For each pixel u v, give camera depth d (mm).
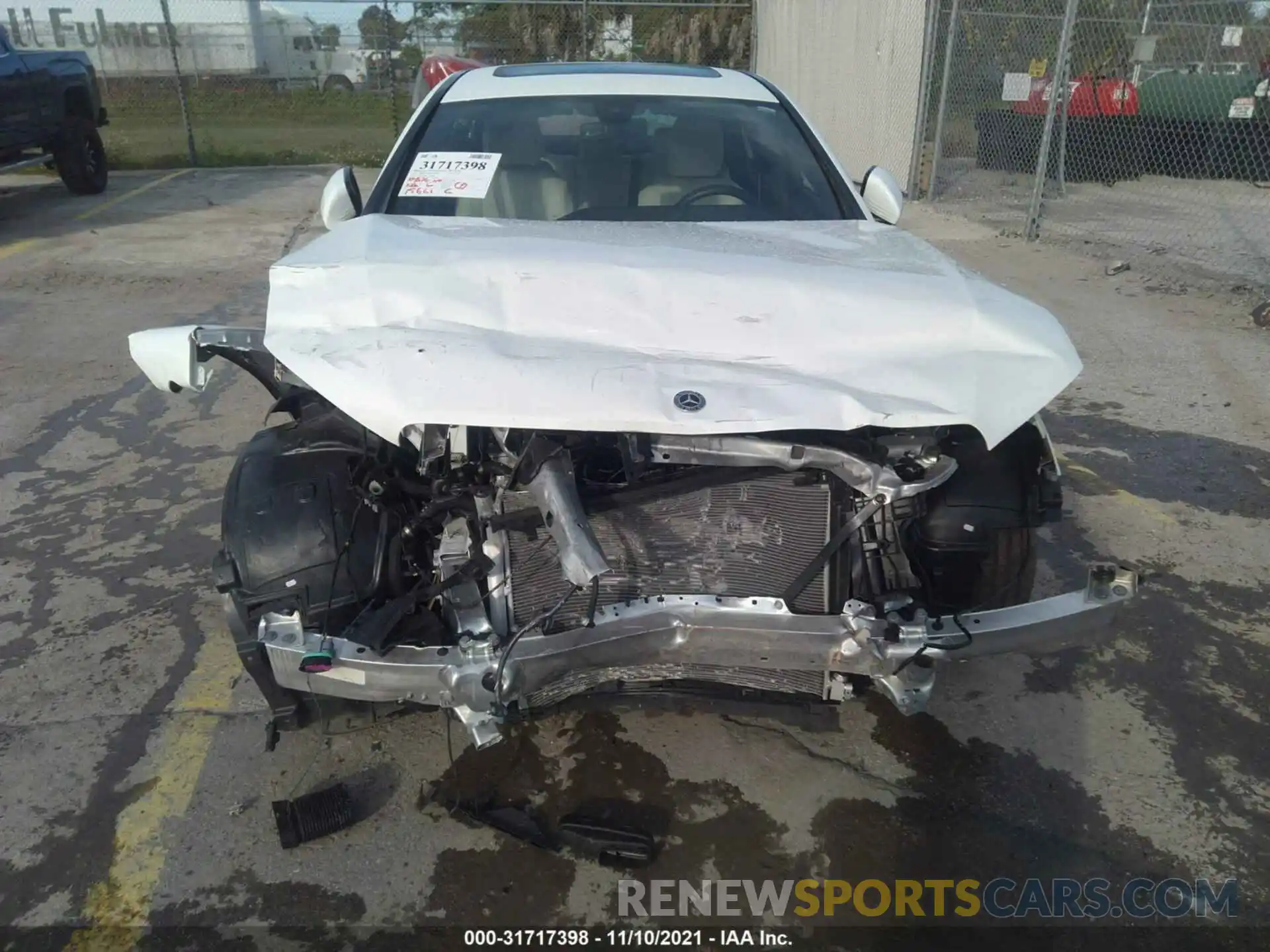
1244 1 11961
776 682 2619
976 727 3137
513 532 2465
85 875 2561
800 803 2820
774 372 2324
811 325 2475
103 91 22062
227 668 3361
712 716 3145
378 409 2174
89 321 7180
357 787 2842
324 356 2295
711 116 3758
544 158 3521
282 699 2592
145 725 3088
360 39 21328
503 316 2477
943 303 2547
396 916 2457
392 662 2256
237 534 2441
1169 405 5801
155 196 12609
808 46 16688
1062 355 2422
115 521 4359
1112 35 14688
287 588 2408
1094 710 3221
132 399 5750
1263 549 4207
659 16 19766
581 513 2215
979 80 14555
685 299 2539
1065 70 9938
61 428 5348
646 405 2180
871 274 2689
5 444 5145
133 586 3844
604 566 2156
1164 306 7816
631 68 4199
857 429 2408
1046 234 10539
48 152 12117
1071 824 2766
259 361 2912
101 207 11766
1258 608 3789
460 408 2160
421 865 2598
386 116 20953
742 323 2473
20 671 3338
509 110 3736
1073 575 3980
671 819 2760
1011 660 3471
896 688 2455
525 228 3062
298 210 11703
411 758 2955
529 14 18156
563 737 3047
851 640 2350
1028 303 2689
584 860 2621
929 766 2969
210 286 8172
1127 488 4770
